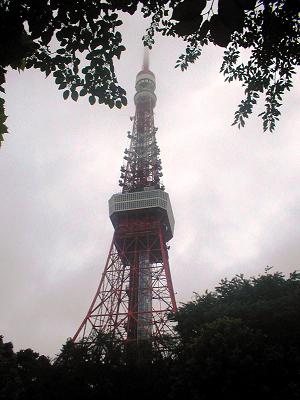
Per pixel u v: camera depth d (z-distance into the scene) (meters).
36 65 11.30
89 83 11.67
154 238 118.12
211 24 6.67
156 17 14.59
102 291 101.12
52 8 9.09
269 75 14.97
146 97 163.00
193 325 63.03
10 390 62.62
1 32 8.34
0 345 69.19
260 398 47.72
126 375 61.72
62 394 61.59
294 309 54.25
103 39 10.93
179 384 52.38
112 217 122.69
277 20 9.78
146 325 94.88
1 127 8.99
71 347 69.00
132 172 136.75
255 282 66.81
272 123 16.39
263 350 49.69
